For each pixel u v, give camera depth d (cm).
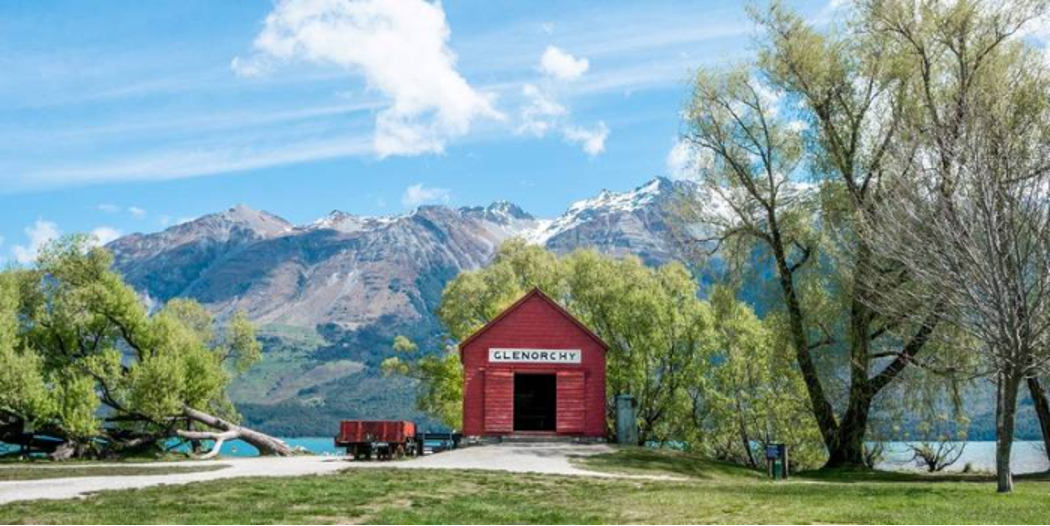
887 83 3831
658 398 6188
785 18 4122
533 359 4603
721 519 1678
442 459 3709
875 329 4028
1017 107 3328
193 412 5597
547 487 2475
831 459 4147
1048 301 2244
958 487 2639
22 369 4772
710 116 4334
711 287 4506
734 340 5981
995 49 3631
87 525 1570
